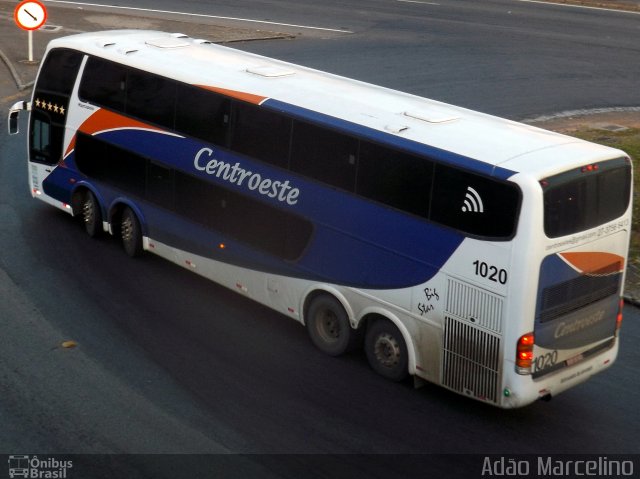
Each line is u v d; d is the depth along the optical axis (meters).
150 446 13.49
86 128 20.44
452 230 14.05
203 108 17.77
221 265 18.00
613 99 33.25
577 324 14.22
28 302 17.84
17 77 32.88
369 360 15.98
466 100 31.91
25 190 23.72
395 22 43.38
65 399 14.65
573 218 13.56
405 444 13.88
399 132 14.84
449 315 14.28
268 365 16.11
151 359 16.08
